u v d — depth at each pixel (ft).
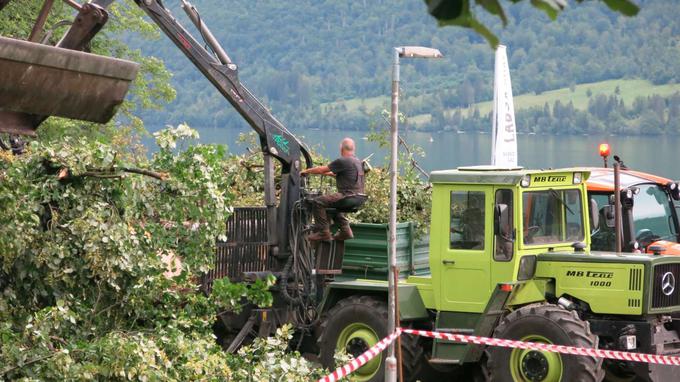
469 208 69.10
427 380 73.31
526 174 67.56
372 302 70.74
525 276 68.28
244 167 81.56
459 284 69.31
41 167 52.42
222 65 72.43
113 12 156.66
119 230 52.01
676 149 340.80
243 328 74.23
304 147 76.74
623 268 66.54
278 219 75.15
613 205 83.51
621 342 66.74
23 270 51.24
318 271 75.15
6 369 46.47
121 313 55.16
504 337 65.82
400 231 76.02
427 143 376.27
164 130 55.93
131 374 47.93
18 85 32.32
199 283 71.31
